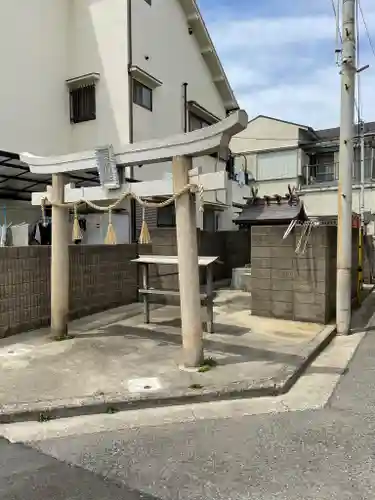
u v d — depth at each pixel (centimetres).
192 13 1298
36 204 562
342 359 494
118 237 1004
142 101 1096
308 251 652
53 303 552
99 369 429
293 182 2000
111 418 334
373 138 1831
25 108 970
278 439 294
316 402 364
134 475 250
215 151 404
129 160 456
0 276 546
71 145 1094
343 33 601
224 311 748
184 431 309
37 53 1003
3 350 497
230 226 1572
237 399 372
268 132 2059
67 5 1090
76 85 1080
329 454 272
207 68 1457
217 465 260
